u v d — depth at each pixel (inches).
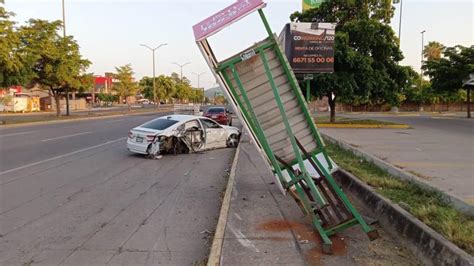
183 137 543.5
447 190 271.3
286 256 179.3
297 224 225.8
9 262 179.5
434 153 468.4
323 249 182.9
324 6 1013.2
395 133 753.0
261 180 348.8
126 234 218.7
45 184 342.3
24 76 1092.5
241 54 228.8
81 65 1424.7
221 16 219.9
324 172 241.4
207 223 240.7
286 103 252.2
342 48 860.0
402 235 194.4
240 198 284.5
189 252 193.8
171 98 3816.4
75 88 1475.1
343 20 1009.5
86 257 185.9
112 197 301.6
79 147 597.0
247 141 664.4
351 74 879.1
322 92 894.4
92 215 253.9
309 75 709.3
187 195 311.6
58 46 1328.7
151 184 350.9
